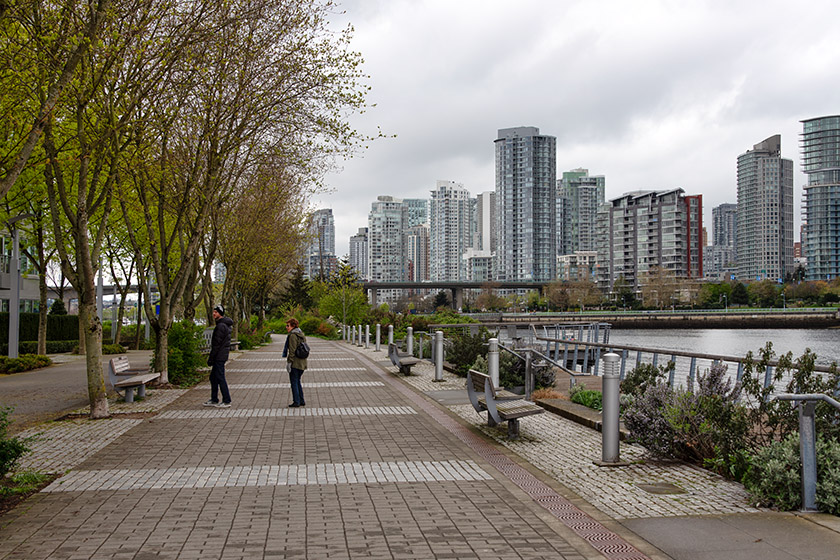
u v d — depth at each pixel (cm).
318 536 511
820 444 573
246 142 1689
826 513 554
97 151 1159
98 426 1039
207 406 1266
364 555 470
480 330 1956
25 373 2323
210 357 1286
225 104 1553
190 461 784
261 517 561
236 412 1191
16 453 636
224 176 1766
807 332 9556
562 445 871
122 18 1039
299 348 1260
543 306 16025
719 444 693
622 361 1267
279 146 1678
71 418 1124
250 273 3594
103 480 691
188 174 1667
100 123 1173
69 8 891
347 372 2002
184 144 1664
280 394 1468
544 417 1099
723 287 15138
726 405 705
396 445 881
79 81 1076
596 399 1132
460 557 467
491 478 698
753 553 466
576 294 15375
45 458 802
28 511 579
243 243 2969
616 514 565
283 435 957
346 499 618
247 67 1511
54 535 514
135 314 7862
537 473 720
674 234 18762
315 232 4581
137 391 1409
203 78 1348
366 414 1160
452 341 2130
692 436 728
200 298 2112
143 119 1174
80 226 1102
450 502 606
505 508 587
